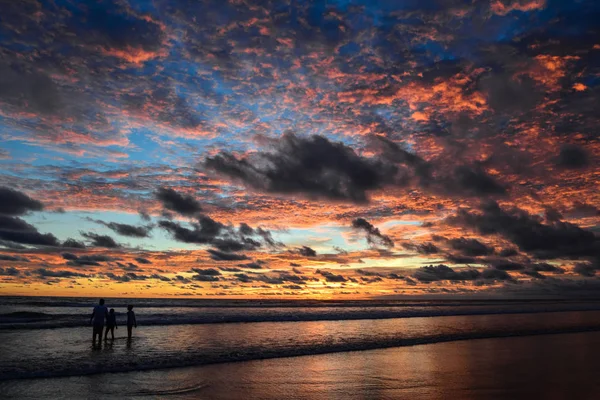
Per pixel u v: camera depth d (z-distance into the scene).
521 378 10.55
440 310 44.94
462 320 30.80
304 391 9.02
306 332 21.53
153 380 9.81
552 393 9.02
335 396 8.62
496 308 51.34
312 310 44.09
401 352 14.92
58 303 49.03
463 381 10.13
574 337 20.06
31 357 12.87
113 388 8.95
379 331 22.27
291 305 56.94
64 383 9.40
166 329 21.80
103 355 13.32
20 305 44.41
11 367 11.17
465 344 17.22
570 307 56.22
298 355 13.99
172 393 8.62
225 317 30.81
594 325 26.45
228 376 10.46
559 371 11.52
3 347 15.06
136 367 11.30
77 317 28.41
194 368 11.45
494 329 23.58
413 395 8.75
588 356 14.32
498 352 15.00
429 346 16.55
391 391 9.09
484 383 9.94
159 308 42.94
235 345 16.16
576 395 8.88
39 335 18.77
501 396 8.71
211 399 8.24
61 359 12.52
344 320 30.39
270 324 26.27
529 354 14.57
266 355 13.73
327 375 10.77
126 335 18.89
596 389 9.48
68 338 17.78
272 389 9.16
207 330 21.73
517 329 23.53
